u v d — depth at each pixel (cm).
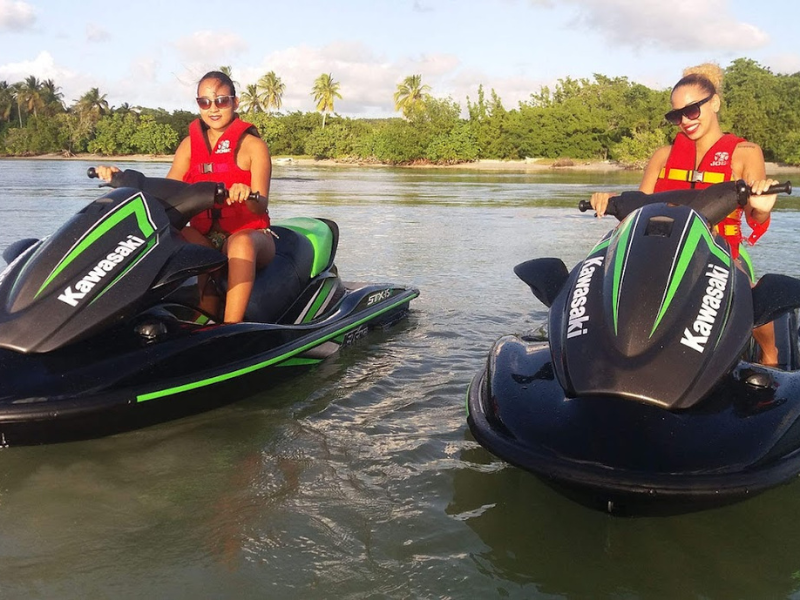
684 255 294
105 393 304
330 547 252
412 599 225
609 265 302
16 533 258
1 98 10169
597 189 2305
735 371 287
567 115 6138
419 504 283
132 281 331
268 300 430
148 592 226
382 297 539
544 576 238
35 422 288
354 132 7756
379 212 1407
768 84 5628
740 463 243
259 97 8944
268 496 286
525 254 875
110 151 8500
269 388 398
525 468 254
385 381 424
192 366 340
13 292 320
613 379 259
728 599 227
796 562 247
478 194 2028
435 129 6359
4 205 1369
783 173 3919
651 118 5884
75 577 233
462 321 560
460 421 366
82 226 339
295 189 2203
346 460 320
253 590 228
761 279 321
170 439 337
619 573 240
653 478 235
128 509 275
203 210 379
